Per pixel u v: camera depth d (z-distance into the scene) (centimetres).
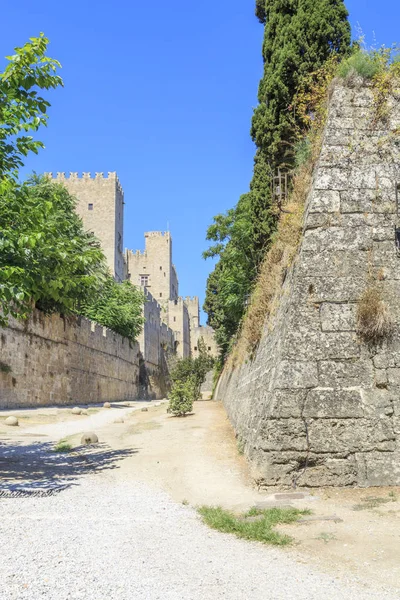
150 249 11900
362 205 959
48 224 1135
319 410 859
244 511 741
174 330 10606
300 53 1695
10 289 983
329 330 899
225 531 654
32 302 3078
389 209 955
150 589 463
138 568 518
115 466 1137
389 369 877
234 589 465
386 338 891
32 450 1405
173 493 887
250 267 2305
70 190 8869
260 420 942
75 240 1185
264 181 1838
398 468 831
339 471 834
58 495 862
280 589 465
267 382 1002
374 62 1050
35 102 1047
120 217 9362
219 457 1177
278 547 584
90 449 1391
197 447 1339
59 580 479
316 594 453
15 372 2888
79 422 2220
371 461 837
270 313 1220
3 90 1010
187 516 736
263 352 1214
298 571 510
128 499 841
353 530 628
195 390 3766
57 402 3491
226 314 3006
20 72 1006
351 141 995
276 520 675
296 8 1739
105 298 5119
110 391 4872
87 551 570
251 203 1927
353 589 464
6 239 1030
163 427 1867
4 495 847
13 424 2008
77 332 3962
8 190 1048
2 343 2747
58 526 672
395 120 1006
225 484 916
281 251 1245
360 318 895
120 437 1638
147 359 7088
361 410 859
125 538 624
